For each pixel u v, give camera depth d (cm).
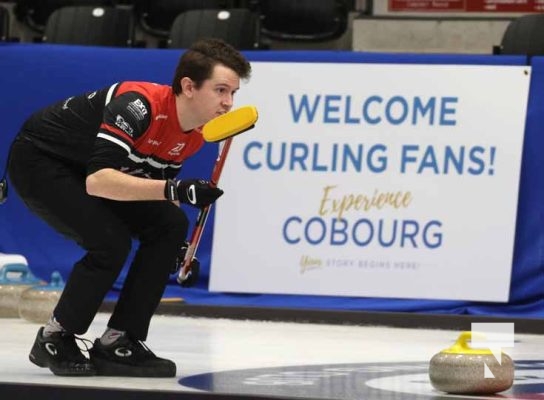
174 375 882
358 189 1436
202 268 1486
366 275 1432
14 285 1402
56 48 1527
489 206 1405
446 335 1334
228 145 834
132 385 814
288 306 1448
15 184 895
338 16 1925
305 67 1448
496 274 1402
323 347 1173
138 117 833
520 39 1625
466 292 1410
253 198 1462
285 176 1455
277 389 812
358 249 1435
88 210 860
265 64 1458
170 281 1510
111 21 1808
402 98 1427
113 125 830
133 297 874
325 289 1442
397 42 1922
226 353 1091
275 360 1041
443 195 1415
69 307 862
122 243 860
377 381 887
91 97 873
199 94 838
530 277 1402
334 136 1443
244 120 786
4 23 1945
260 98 1459
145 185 811
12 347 1095
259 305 1455
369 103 1436
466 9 1945
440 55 1420
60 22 1817
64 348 866
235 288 1469
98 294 862
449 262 1413
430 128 1420
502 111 1405
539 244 1398
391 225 1427
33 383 802
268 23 1945
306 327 1388
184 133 860
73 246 1541
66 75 1523
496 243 1404
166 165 884
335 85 1443
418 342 1247
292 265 1452
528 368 1010
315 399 742
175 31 1733
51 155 878
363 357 1088
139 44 1916
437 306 1412
